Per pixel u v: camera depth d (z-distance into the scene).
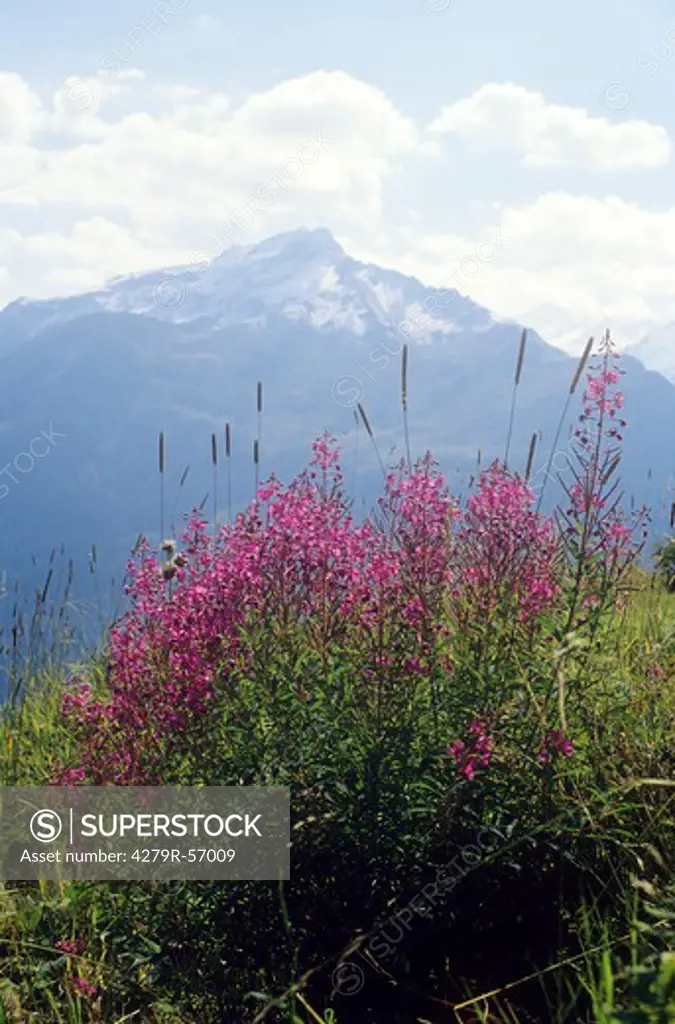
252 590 4.51
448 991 4.02
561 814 4.18
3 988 4.00
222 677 4.43
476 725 4.24
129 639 4.75
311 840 4.26
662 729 4.55
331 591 4.52
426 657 4.41
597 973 3.80
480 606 4.54
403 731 4.24
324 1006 4.02
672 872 3.99
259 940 4.24
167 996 4.07
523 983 4.00
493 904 4.24
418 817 4.26
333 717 4.32
